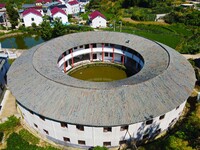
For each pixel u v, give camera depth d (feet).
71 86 150.00
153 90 150.30
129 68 250.78
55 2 497.46
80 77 238.48
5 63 221.46
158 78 158.71
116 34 246.68
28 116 162.61
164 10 477.77
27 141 159.94
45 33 322.34
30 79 163.43
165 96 148.77
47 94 149.18
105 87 150.10
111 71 249.14
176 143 118.83
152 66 180.75
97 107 139.23
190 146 117.08
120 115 136.46
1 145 157.58
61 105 142.10
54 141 161.07
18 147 153.28
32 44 337.52
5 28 386.11
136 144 155.94
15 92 158.51
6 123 169.68
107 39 240.53
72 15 458.91
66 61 241.55
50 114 139.44
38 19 396.78
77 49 243.19
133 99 143.64
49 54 202.90
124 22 416.05
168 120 157.48
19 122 174.40
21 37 366.43
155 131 156.25
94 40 239.50
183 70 176.14
